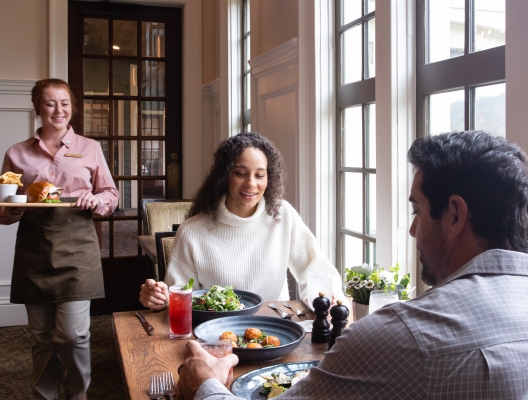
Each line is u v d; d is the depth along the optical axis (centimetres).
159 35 470
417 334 75
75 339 255
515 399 72
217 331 150
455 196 84
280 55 313
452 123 192
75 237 256
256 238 200
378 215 217
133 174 467
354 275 158
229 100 417
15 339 391
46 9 429
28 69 428
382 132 213
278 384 117
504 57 162
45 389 267
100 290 263
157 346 147
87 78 450
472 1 179
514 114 143
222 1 425
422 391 73
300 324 159
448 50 192
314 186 275
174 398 114
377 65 216
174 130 476
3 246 421
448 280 84
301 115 284
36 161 260
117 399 291
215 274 195
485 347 73
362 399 76
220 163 195
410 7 206
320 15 271
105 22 453
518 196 81
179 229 201
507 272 81
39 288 250
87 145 275
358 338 78
